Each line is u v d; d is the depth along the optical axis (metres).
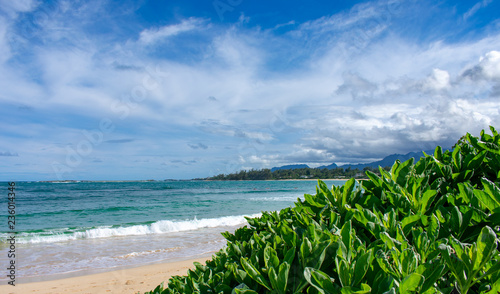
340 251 1.10
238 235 2.33
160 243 14.69
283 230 1.39
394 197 1.57
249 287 1.31
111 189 61.84
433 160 1.90
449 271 1.17
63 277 9.46
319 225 1.37
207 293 1.50
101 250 13.22
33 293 8.10
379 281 1.00
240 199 42.41
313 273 1.00
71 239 15.81
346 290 0.90
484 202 1.31
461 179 1.83
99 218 24.94
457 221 1.33
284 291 1.08
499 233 1.23
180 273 9.74
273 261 1.23
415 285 0.86
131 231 17.84
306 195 1.77
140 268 10.38
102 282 8.96
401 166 1.77
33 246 14.16
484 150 1.91
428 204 1.54
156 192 55.59
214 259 2.03
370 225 1.32
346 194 1.70
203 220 21.86
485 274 1.00
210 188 72.06
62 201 37.62
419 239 1.18
